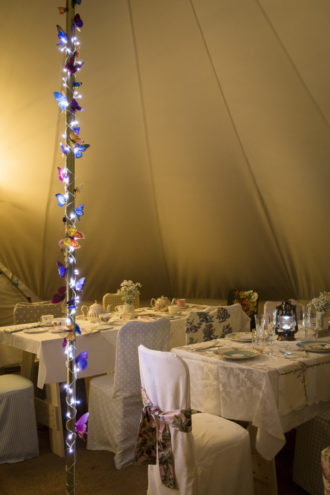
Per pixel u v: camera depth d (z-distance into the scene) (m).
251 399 2.29
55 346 3.25
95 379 3.28
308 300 5.83
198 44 4.23
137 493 2.62
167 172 5.56
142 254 6.69
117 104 4.95
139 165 5.59
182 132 5.06
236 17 3.88
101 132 5.25
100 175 5.74
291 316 2.99
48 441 3.51
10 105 4.95
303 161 4.67
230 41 4.09
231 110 4.64
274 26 3.81
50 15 4.11
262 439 2.21
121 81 4.71
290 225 5.31
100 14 4.12
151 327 2.96
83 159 5.56
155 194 5.89
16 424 3.14
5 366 4.98
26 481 2.83
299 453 2.62
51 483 2.80
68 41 1.90
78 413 3.98
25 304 4.52
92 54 4.47
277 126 4.54
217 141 4.98
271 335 2.91
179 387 2.03
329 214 4.96
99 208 6.15
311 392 2.42
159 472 2.12
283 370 2.28
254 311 5.86
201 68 4.41
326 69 3.91
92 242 6.61
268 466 2.38
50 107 4.95
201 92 4.62
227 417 2.40
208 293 6.79
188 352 2.65
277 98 4.32
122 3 4.02
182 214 5.96
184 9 4.00
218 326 3.44
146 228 6.33
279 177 4.96
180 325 4.27
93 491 2.65
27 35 4.27
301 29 3.74
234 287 6.47
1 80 4.69
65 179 1.91
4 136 5.31
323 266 5.43
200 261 6.45
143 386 2.25
